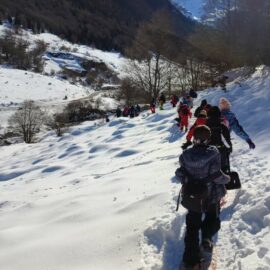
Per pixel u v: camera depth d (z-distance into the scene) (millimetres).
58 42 145875
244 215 5594
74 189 10508
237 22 27375
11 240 6629
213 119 6504
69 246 5773
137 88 49219
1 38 122375
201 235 5164
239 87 20125
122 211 6742
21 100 74062
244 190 6449
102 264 5117
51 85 91125
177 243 5328
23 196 11992
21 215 8484
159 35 45188
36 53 119938
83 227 6453
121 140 19156
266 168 7535
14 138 47375
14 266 5570
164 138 16500
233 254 4797
